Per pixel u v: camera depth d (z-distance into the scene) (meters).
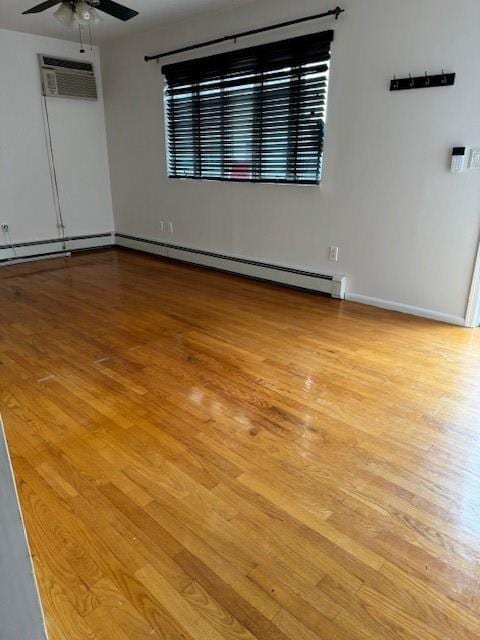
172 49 4.62
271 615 1.21
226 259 4.80
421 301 3.47
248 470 1.78
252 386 2.44
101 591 1.28
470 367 2.64
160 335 3.14
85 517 1.55
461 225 3.14
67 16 2.93
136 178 5.60
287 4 3.63
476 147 2.97
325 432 2.03
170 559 1.39
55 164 5.43
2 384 2.46
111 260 5.48
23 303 3.84
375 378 2.52
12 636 0.81
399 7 3.07
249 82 4.03
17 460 1.84
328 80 3.56
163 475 1.75
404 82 3.15
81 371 2.61
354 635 1.16
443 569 1.35
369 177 3.52
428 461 1.83
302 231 4.09
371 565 1.36
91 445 1.93
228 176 4.53
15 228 5.26
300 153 3.88
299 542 1.45
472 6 2.79
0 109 4.86
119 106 5.46
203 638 1.16
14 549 0.79
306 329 3.24
